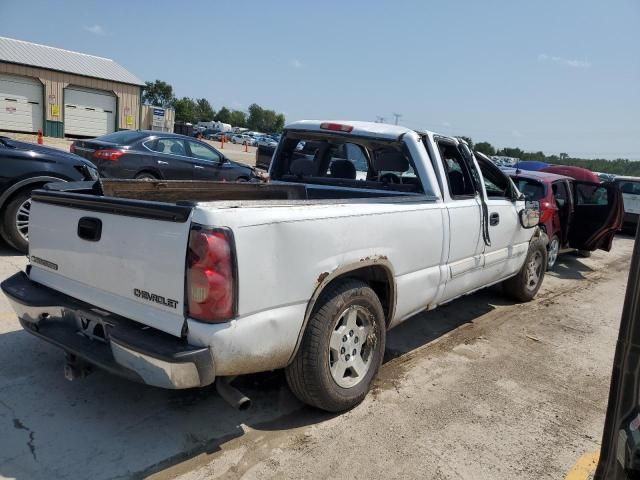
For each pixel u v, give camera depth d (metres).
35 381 3.70
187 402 3.62
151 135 11.77
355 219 3.43
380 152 5.02
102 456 2.97
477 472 3.12
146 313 2.89
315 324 3.23
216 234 2.66
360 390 3.63
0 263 6.09
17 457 2.90
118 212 3.00
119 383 3.78
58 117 31.70
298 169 5.47
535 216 6.15
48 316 3.44
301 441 3.27
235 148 46.72
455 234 4.56
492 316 6.13
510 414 3.83
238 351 2.79
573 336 5.70
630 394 1.81
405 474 3.04
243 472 2.94
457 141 4.95
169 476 2.86
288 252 2.98
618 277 9.31
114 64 35.28
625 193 15.73
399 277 3.93
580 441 3.55
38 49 32.28
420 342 5.12
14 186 6.21
